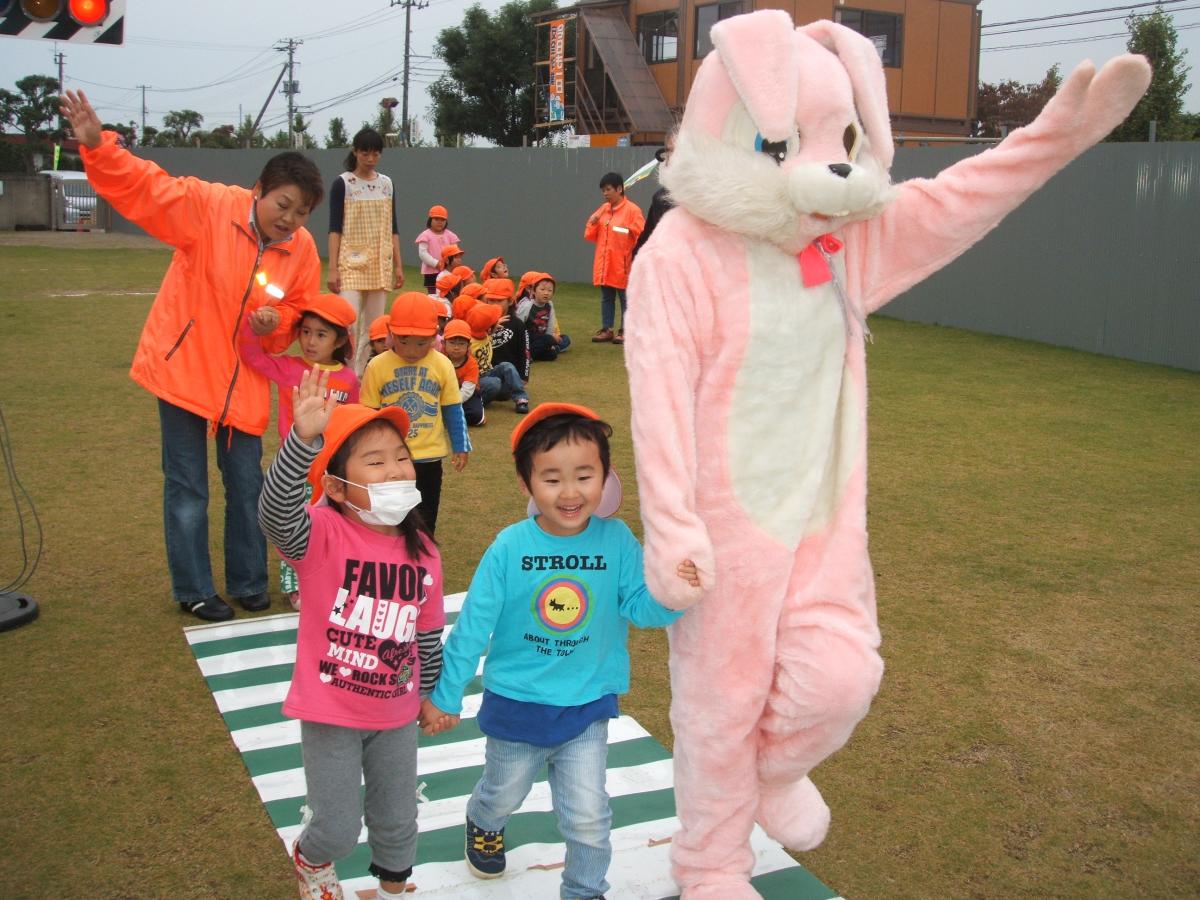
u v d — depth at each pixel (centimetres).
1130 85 279
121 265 2152
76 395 952
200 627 493
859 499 290
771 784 308
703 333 280
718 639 287
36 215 3325
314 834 290
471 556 591
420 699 303
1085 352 1300
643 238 1057
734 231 278
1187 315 1200
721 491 282
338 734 288
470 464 774
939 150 1502
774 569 283
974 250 1423
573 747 302
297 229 483
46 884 318
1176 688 454
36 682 440
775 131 266
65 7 533
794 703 283
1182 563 597
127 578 548
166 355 479
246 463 503
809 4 2625
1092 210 1285
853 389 293
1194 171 1184
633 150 1941
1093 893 326
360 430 289
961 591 554
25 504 654
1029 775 389
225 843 341
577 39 3022
